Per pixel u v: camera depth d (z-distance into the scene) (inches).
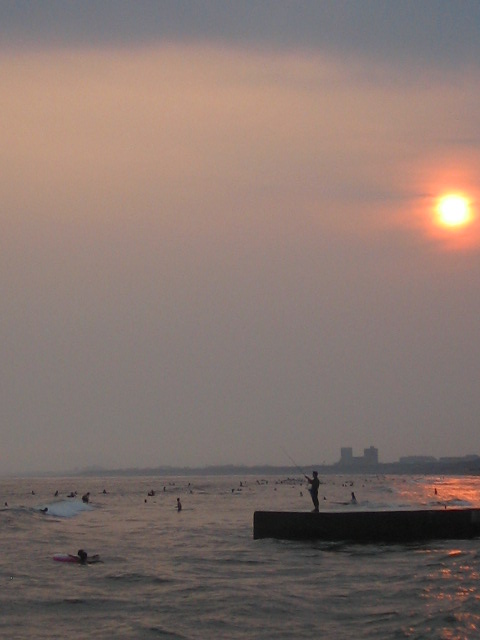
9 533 2709.2
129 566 1797.5
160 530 2864.2
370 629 1160.8
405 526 2080.5
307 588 1483.8
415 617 1218.0
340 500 5536.4
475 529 2130.9
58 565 1819.6
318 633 1145.4
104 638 1127.6
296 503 5182.1
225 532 2714.1
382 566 1722.4
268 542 2177.7
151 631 1164.5
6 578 1622.8
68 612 1295.5
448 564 1708.9
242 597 1403.8
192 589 1488.7
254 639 1116.5
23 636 1138.7
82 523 3289.9
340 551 1990.7
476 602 1301.7
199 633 1152.8
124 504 5319.9
